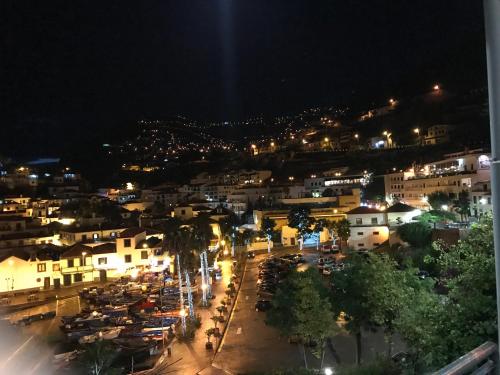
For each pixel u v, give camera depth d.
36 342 44.00
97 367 34.22
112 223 107.75
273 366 38.56
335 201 117.94
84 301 70.50
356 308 30.58
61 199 140.50
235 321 53.25
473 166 90.38
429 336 13.44
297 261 80.81
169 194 170.88
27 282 80.00
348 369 26.38
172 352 44.53
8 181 159.00
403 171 122.00
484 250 13.63
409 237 65.31
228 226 101.38
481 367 7.04
